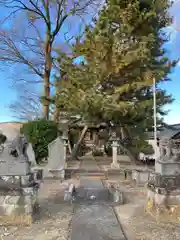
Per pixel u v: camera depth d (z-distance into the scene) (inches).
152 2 551.2
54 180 426.9
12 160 227.8
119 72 545.3
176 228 199.2
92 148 945.5
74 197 305.9
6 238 180.1
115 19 547.2
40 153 571.8
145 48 515.2
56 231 194.1
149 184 263.6
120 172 470.3
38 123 590.9
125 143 597.6
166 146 257.0
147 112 532.4
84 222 215.3
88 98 501.4
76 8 778.8
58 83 612.7
